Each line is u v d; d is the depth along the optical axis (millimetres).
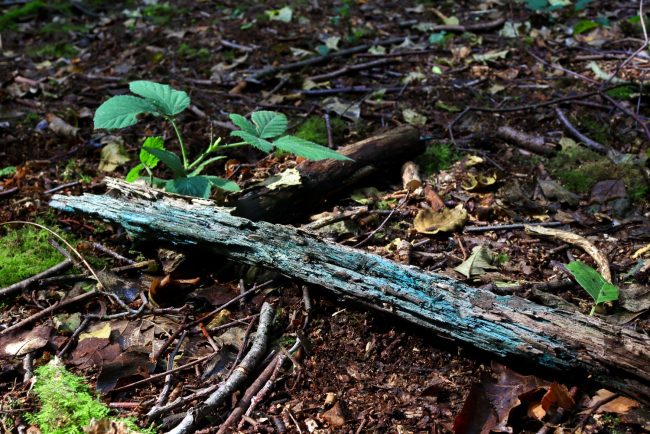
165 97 3086
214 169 3721
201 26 6012
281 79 4867
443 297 2293
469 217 3262
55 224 3250
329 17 6156
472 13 6016
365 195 3402
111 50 5617
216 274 2855
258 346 2389
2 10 6730
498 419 2061
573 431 2041
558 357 2131
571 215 3277
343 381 2303
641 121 3842
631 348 2053
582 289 2732
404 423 2123
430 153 3799
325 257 2482
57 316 2637
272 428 2123
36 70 5297
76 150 3994
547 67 4871
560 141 3881
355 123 4145
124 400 2252
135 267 2902
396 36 5648
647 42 4234
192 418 2102
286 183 3031
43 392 2109
